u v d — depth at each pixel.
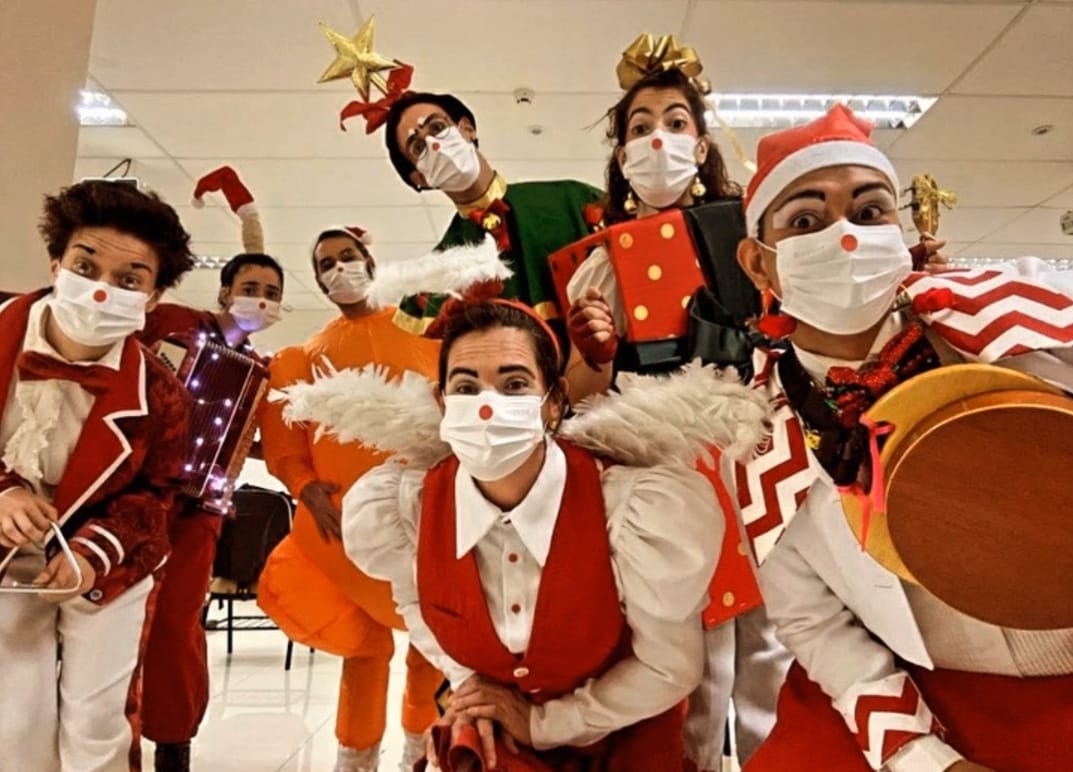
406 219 5.33
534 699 1.24
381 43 3.34
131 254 1.43
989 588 0.88
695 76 1.75
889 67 3.60
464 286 1.29
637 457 1.25
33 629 1.41
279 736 2.75
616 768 1.22
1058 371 0.94
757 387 1.12
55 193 2.42
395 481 1.32
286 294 6.94
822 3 3.16
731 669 1.49
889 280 0.99
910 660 1.02
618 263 1.50
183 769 2.06
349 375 1.35
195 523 2.08
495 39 3.33
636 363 1.47
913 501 0.88
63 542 1.35
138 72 3.56
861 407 0.96
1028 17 3.27
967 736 0.99
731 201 1.60
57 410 1.42
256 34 3.29
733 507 1.25
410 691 2.09
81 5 2.53
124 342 1.51
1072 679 0.99
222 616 5.98
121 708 1.45
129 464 1.48
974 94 3.84
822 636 1.09
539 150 4.35
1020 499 0.85
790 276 1.02
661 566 1.13
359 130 4.13
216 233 5.46
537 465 1.19
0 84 2.28
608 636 1.17
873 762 0.99
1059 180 4.77
